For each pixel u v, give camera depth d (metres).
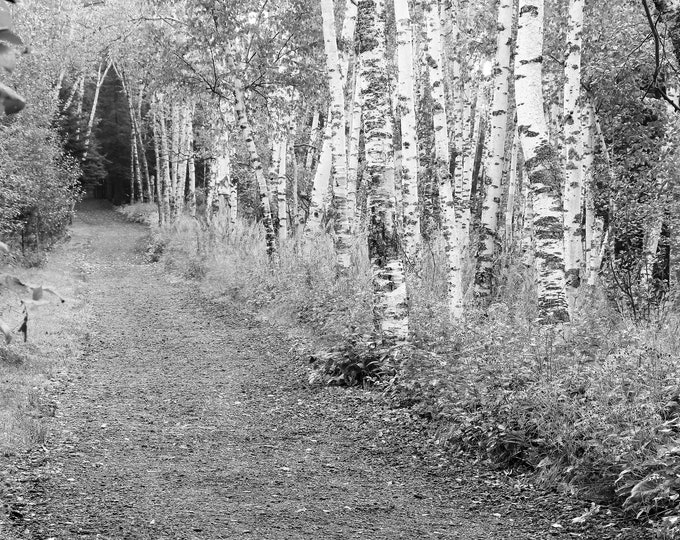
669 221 13.51
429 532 5.00
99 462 6.55
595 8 15.71
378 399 8.82
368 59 10.23
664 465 5.17
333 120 15.38
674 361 6.74
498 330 8.35
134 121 49.34
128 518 5.12
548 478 5.85
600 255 16.20
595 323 9.15
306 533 4.95
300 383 10.08
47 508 5.23
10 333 1.34
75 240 36.94
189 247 29.12
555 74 17.69
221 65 21.58
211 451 7.08
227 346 13.29
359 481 6.19
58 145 29.34
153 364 11.70
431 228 20.88
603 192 15.09
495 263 13.58
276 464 6.68
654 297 13.36
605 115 15.55
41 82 23.25
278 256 19.19
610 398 6.02
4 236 23.92
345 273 15.14
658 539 4.59
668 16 7.29
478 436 6.79
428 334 9.86
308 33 20.48
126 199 63.91
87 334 13.99
